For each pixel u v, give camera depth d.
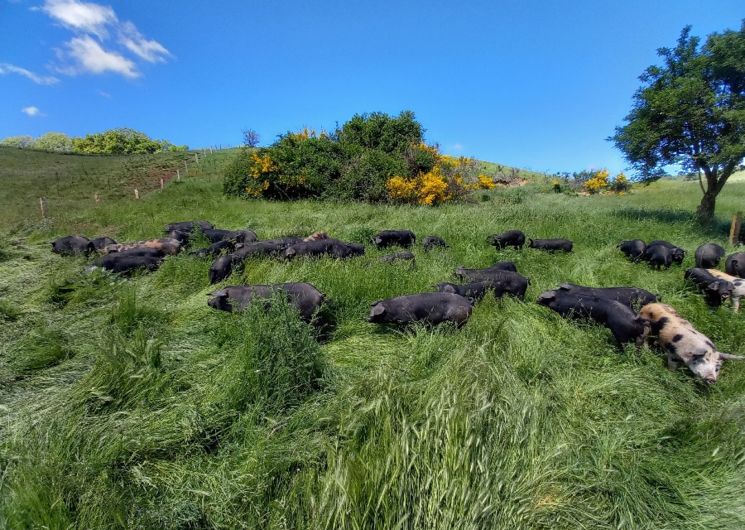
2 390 3.88
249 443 3.16
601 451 3.09
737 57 11.48
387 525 2.42
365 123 22.95
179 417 3.42
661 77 13.23
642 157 13.38
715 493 2.80
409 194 18.17
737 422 3.28
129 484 2.80
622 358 4.49
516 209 13.24
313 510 2.52
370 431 2.95
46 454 2.89
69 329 5.11
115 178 31.81
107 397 3.50
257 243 8.08
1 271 7.75
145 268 7.68
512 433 2.98
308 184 19.58
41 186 28.48
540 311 5.68
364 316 5.47
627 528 2.60
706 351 4.06
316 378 3.90
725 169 12.80
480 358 3.73
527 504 2.63
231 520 2.60
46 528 2.33
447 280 6.60
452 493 2.51
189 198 19.53
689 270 6.86
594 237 9.97
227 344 4.59
